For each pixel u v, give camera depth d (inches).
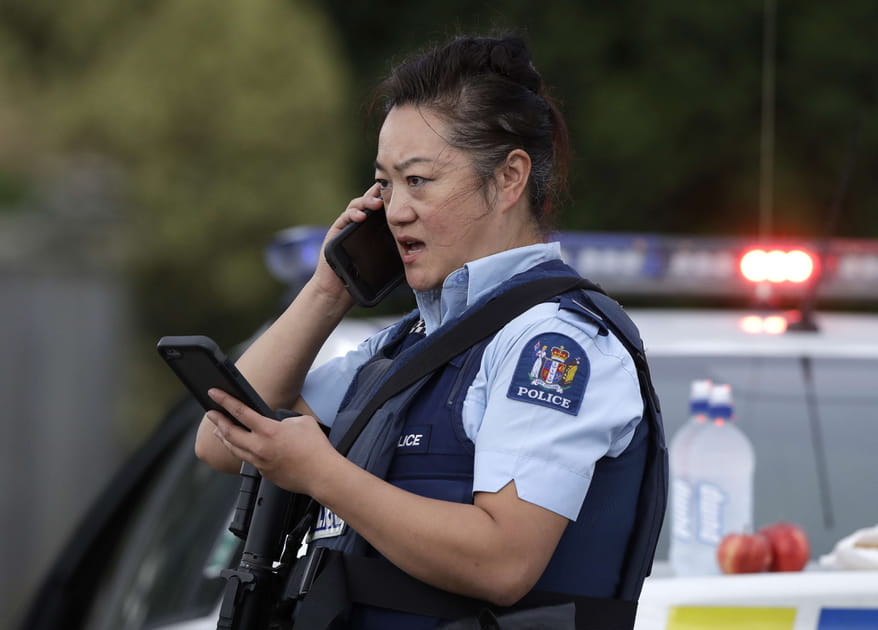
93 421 1526.8
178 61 1617.9
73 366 1521.9
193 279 1616.6
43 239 1544.0
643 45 1347.2
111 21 1691.7
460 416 241.0
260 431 229.9
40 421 1482.5
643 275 447.5
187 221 1592.0
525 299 246.2
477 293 250.2
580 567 243.3
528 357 237.6
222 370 228.7
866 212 1314.0
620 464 244.8
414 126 249.9
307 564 249.0
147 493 511.5
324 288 289.4
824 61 1320.1
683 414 398.0
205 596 386.6
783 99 1323.8
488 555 225.3
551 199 261.9
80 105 1633.9
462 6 1501.0
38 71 1716.3
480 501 230.8
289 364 288.8
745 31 1330.0
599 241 447.8
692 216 1343.5
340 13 1640.0
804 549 354.6
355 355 295.4
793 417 402.9
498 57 252.2
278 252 414.0
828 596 318.0
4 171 1643.7
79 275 1552.7
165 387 1595.7
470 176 248.8
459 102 248.5
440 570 225.6
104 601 516.7
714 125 1326.3
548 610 234.1
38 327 1509.6
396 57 290.2
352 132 1644.9
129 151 1612.9
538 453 230.7
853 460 394.3
